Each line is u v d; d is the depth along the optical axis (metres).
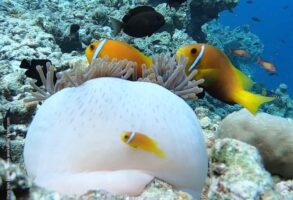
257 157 0.33
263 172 0.32
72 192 0.21
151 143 0.22
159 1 1.34
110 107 0.24
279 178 0.48
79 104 0.24
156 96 0.25
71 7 1.33
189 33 1.47
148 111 0.24
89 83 0.26
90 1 1.39
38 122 0.25
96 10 1.21
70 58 0.81
